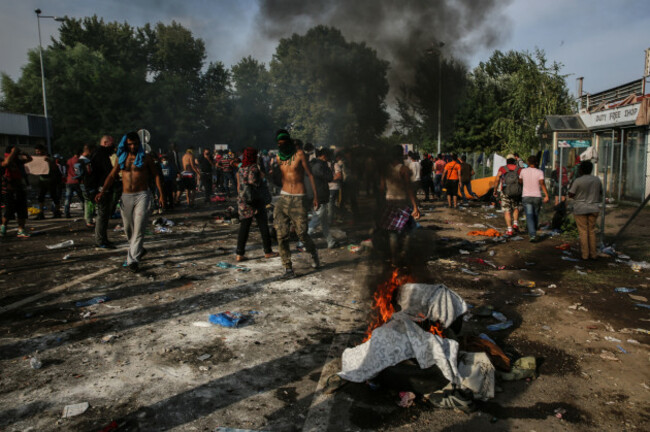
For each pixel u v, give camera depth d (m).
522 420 2.66
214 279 5.54
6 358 3.39
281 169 5.61
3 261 6.47
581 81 22.09
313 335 3.85
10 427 2.52
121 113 44.53
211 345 3.64
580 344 3.76
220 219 10.66
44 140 32.53
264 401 2.82
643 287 5.39
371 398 2.89
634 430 2.57
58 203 11.55
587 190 6.77
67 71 41.97
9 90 44.03
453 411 2.75
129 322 4.12
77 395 2.87
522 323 4.24
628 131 15.00
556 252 7.50
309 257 6.81
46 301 4.69
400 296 3.28
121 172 5.83
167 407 2.74
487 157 25.34
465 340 3.32
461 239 8.65
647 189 13.77
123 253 7.05
